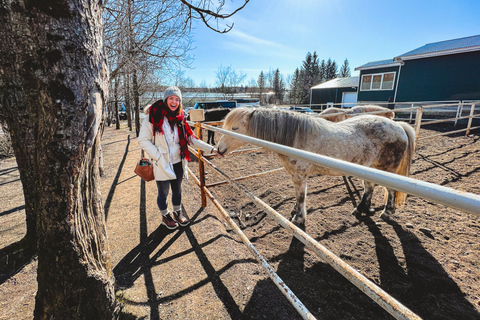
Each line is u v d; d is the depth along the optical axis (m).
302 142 2.54
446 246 2.48
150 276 2.03
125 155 7.23
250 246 1.53
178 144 2.51
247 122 2.65
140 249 2.43
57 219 1.06
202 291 1.84
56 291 1.17
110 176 5.04
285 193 3.99
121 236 2.68
